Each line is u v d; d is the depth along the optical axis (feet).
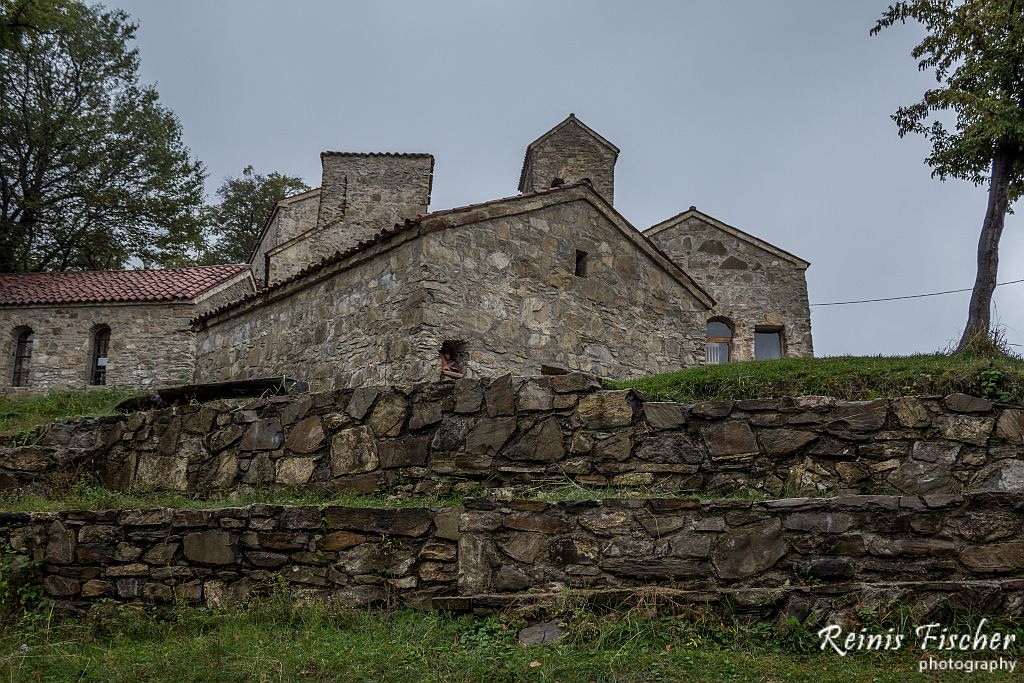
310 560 22.66
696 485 24.88
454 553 21.76
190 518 23.84
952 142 52.54
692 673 17.20
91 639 21.35
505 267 41.86
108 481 31.81
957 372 31.32
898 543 20.31
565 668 17.39
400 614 21.04
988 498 20.58
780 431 25.16
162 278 83.56
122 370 76.74
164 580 23.44
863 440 24.94
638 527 20.88
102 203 113.91
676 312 52.11
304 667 17.84
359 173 85.35
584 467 25.46
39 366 78.23
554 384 26.37
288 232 89.71
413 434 26.96
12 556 24.39
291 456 28.58
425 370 36.96
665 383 34.83
